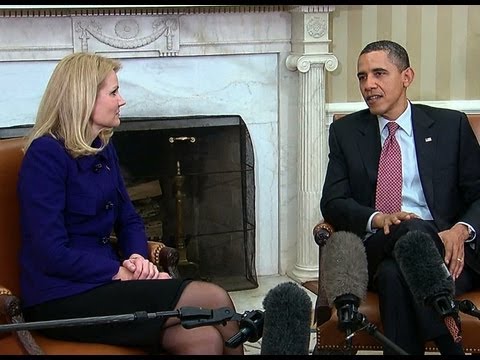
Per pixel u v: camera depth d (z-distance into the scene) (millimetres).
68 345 2010
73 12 3303
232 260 3764
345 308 1484
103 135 2221
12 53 3295
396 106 2535
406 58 2543
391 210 2525
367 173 2551
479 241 2420
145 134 3529
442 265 1574
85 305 2035
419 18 3703
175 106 3564
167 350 2023
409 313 2092
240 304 3535
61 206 2070
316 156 3645
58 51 3352
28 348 1891
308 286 3627
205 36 3521
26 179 2055
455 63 3764
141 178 3557
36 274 2062
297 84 3668
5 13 3229
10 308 1882
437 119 2568
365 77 2527
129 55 3441
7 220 2145
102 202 2168
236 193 3703
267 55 3645
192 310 1435
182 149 3594
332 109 3684
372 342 2234
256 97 3662
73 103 2090
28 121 3377
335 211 2510
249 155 3654
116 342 2006
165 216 3678
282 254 3828
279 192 3773
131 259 2207
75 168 2115
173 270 2314
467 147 2539
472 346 2207
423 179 2514
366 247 2375
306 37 3523
